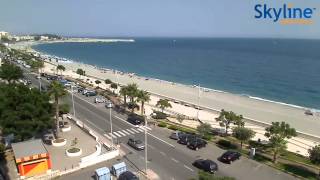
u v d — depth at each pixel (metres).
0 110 57.28
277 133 55.38
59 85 60.50
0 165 51.47
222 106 103.31
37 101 59.12
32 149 49.50
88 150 57.28
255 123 83.31
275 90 140.75
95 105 91.81
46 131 66.81
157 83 147.38
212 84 158.38
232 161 53.16
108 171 46.09
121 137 65.00
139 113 85.69
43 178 47.28
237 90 142.38
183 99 112.69
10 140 58.53
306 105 113.50
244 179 47.19
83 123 72.94
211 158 54.84
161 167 50.81
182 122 80.69
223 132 72.06
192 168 50.50
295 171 50.69
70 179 47.25
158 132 68.69
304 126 82.50
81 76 154.38
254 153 55.53
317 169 52.19
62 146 59.06
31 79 130.50
